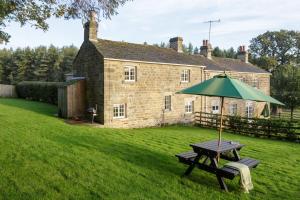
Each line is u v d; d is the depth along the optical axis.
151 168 8.85
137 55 23.41
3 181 7.00
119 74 21.73
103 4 9.71
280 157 12.11
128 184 7.41
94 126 19.38
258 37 65.56
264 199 7.09
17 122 15.85
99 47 21.88
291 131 20.00
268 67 57.59
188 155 8.82
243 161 8.55
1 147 9.98
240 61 37.50
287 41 61.88
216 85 8.10
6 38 11.26
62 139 12.05
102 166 8.69
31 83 36.97
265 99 7.69
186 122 26.89
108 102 21.12
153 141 13.64
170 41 30.39
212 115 27.25
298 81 40.38
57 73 68.12
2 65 67.75
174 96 25.77
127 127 22.33
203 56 32.59
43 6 9.40
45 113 22.70
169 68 25.20
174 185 7.59
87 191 6.82
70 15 9.69
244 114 32.78
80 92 22.48
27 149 9.94
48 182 7.18
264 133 21.38
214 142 9.39
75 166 8.49
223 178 8.02
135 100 22.86
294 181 8.59
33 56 68.19
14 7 8.92
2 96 41.19
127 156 10.04
